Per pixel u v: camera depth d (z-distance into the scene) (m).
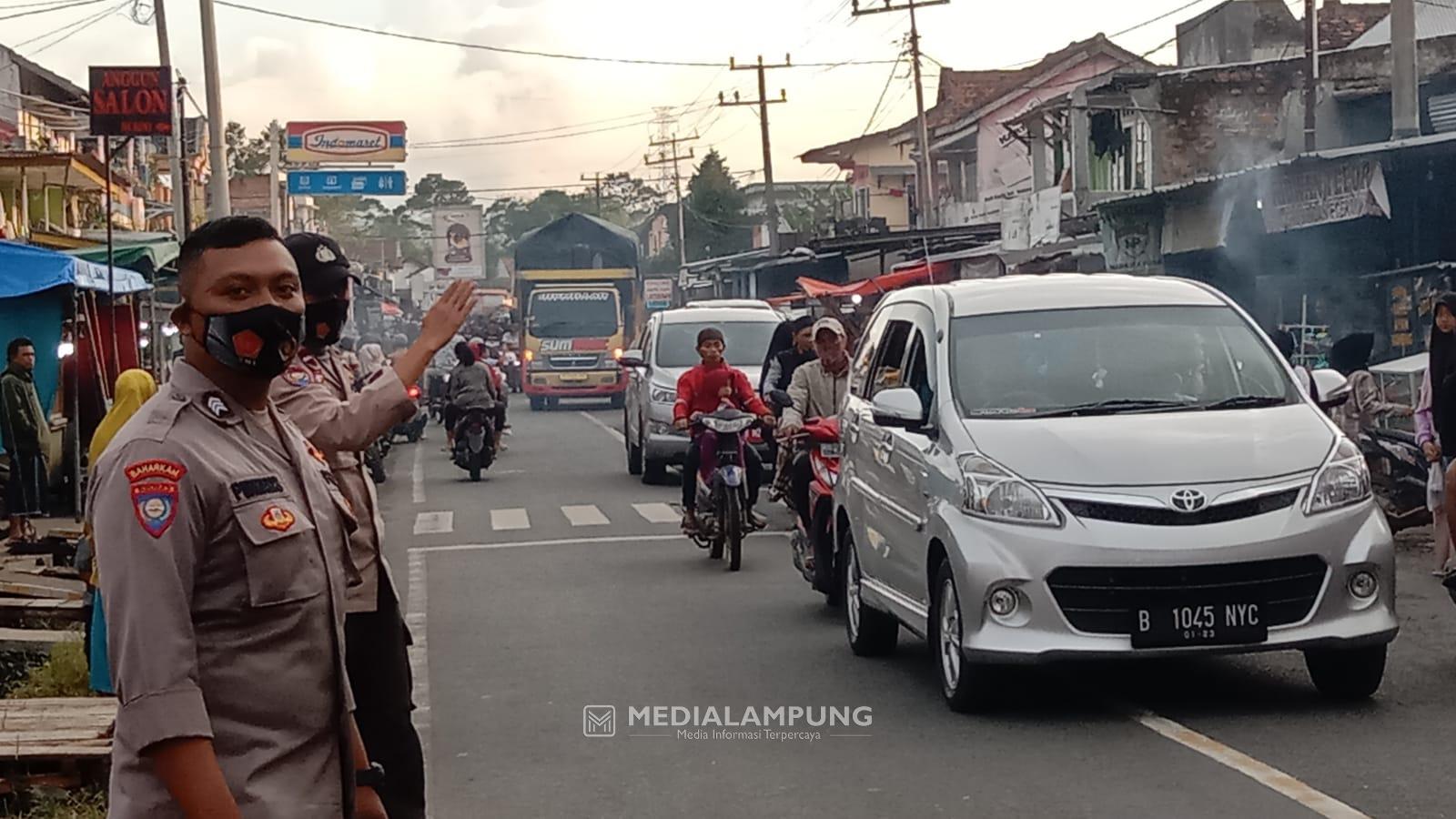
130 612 2.98
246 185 66.00
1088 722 7.63
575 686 8.91
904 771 6.92
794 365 15.45
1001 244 33.22
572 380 39.88
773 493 13.02
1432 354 11.62
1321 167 18.31
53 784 6.80
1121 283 9.14
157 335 22.45
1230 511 7.36
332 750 3.27
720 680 8.95
